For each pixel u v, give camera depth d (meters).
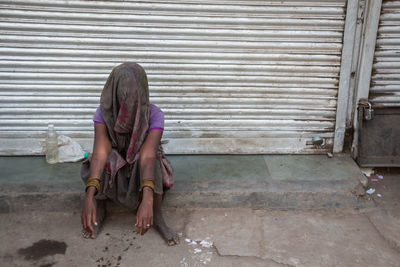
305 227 2.98
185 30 3.36
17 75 3.38
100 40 3.34
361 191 3.26
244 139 3.71
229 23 3.36
